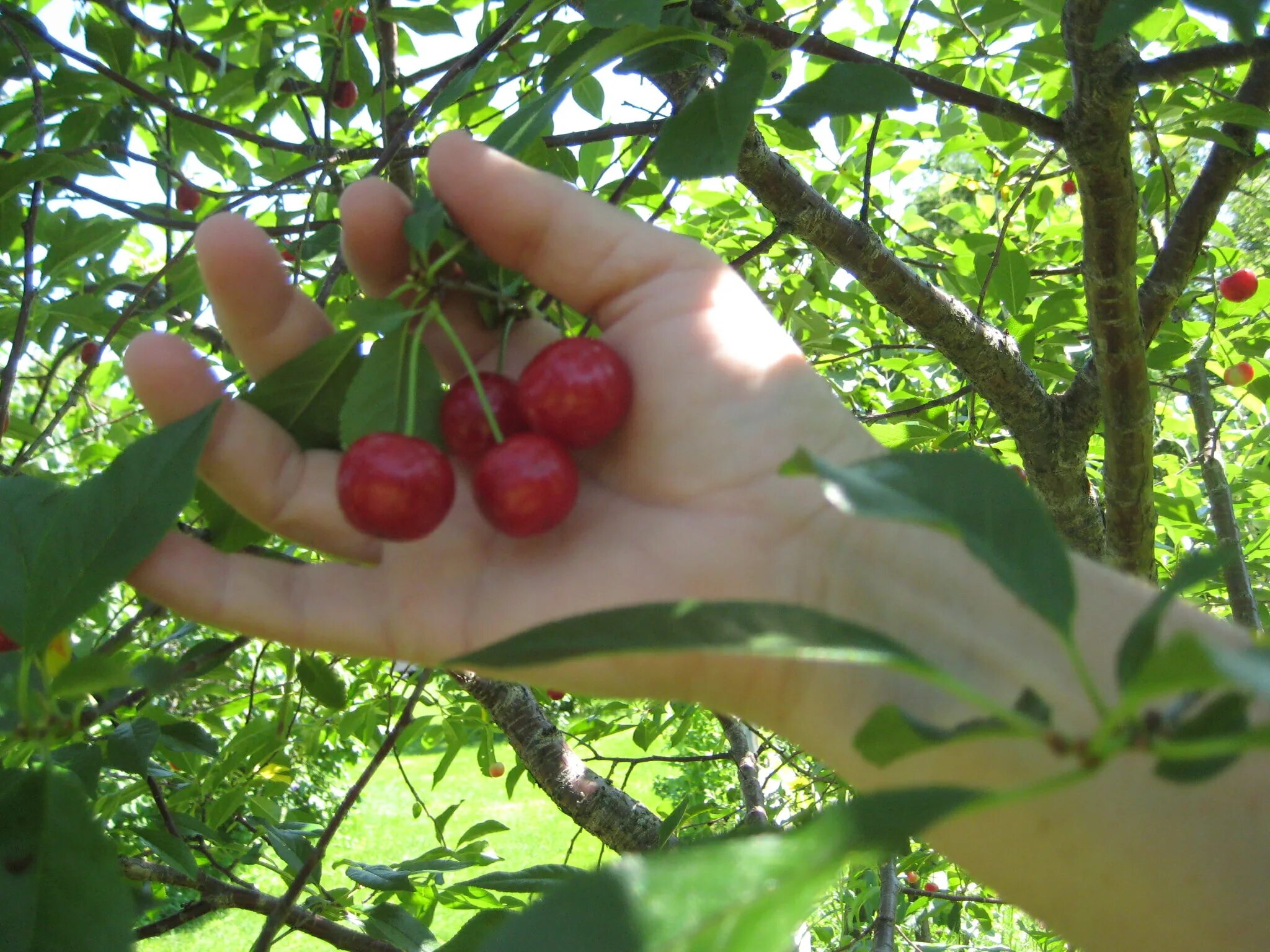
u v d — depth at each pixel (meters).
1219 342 0.55
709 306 0.22
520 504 0.20
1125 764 0.17
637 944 0.11
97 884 0.18
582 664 0.22
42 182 0.38
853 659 0.13
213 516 0.24
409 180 0.42
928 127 0.61
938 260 0.61
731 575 0.21
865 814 0.11
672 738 0.52
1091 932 0.17
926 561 0.20
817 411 0.22
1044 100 0.52
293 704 0.51
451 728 0.54
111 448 0.58
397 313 0.21
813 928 0.60
